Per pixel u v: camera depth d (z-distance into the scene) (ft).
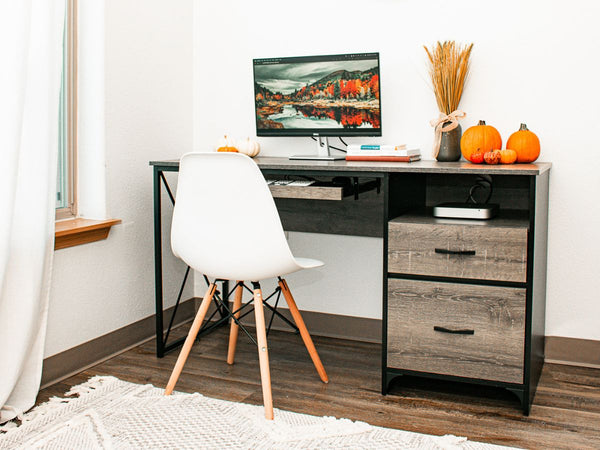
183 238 6.73
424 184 8.34
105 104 7.96
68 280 7.55
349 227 8.76
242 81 9.37
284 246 6.36
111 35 7.99
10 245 6.36
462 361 6.73
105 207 8.08
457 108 8.01
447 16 8.16
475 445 5.81
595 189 7.75
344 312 9.11
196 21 9.59
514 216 7.27
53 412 6.48
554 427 6.26
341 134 8.29
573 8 7.61
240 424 6.23
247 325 9.64
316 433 6.03
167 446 5.79
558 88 7.76
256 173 6.14
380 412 6.59
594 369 7.91
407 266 6.84
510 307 6.48
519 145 7.42
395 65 8.46
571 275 7.97
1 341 6.35
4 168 6.02
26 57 6.16
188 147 9.69
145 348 8.59
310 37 8.89
